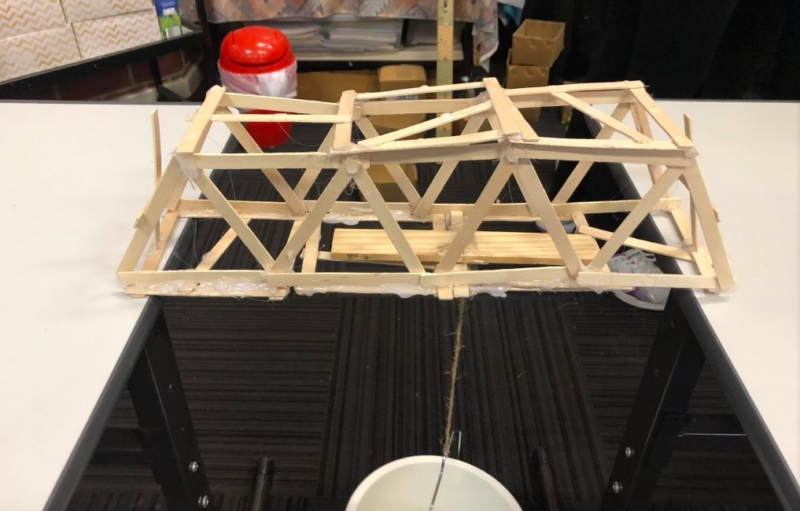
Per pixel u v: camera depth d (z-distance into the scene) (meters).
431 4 1.99
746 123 1.14
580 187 1.60
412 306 1.62
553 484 1.25
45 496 0.56
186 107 1.20
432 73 2.29
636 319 1.60
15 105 1.18
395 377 1.46
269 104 0.86
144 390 0.85
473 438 1.34
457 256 0.79
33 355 0.69
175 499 1.05
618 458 1.09
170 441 0.94
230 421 1.37
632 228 0.78
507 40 2.54
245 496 1.24
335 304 1.63
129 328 0.73
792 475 0.58
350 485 1.26
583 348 1.53
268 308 1.62
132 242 0.78
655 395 0.93
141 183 0.99
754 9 1.78
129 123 1.14
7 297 0.76
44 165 1.02
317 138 2.02
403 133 0.73
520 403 1.41
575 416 1.38
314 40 2.15
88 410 0.64
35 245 0.85
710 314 0.75
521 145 0.69
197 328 1.57
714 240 0.76
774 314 0.75
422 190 1.94
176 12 1.91
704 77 1.85
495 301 1.64
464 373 1.47
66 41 1.66
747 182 0.98
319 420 1.37
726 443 0.94
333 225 1.59
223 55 1.90
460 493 0.95
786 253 0.84
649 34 1.82
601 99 0.88
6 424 0.62
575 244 0.87
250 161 0.72
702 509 1.23
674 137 0.74
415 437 1.34
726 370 0.68
